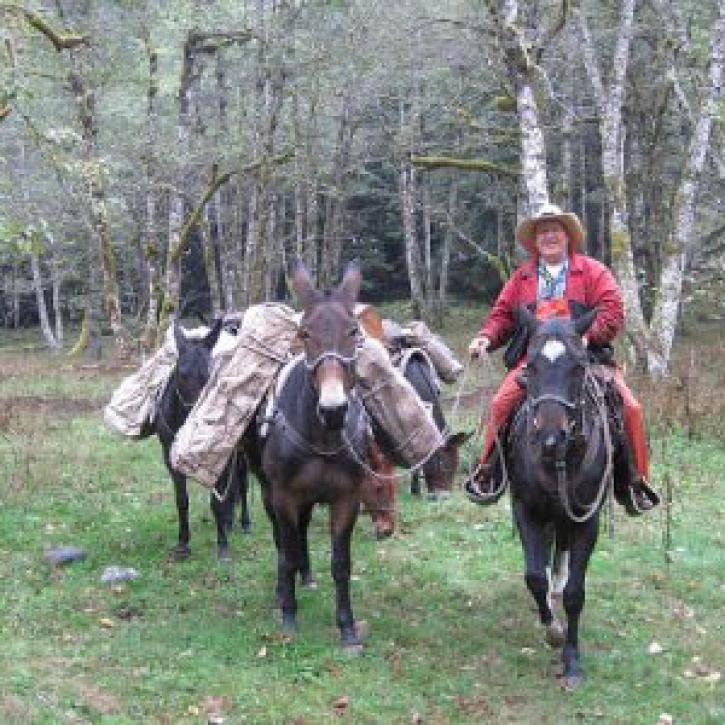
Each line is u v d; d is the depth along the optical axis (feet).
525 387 21.45
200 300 147.54
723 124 68.95
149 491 37.55
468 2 68.64
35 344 148.15
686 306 99.76
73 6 72.59
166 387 29.68
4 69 37.47
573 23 70.03
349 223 130.41
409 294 150.20
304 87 84.38
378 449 24.66
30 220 37.76
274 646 22.94
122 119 80.02
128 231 108.88
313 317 21.12
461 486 36.76
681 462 40.09
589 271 22.71
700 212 86.53
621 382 22.71
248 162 84.02
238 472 29.30
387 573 27.94
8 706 19.29
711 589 26.84
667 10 69.26
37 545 30.40
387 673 21.65
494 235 131.75
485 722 19.75
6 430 48.98
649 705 20.34
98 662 21.99
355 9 79.82
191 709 19.94
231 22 78.13
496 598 26.22
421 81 92.27
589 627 24.09
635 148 91.91
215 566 28.55
